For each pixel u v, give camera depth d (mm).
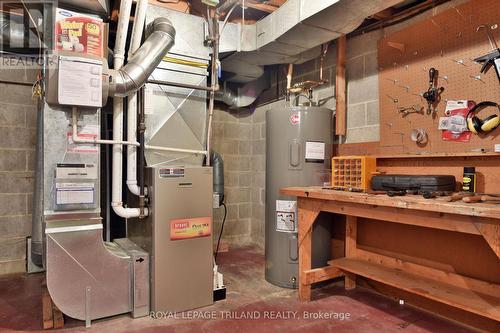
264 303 2387
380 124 2566
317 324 2066
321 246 2746
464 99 2043
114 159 2213
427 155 2104
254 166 4113
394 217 1835
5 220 3045
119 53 2219
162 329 1998
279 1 2699
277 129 2760
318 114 2693
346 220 2725
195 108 2535
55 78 1896
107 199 2889
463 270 2057
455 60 2090
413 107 2324
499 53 1862
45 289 2236
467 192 1836
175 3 2660
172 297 2225
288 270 2678
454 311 2107
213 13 2492
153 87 2352
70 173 1990
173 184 2240
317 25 2295
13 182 3076
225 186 4066
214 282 2461
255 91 3838
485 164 1925
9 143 3061
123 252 2236
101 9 2092
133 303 2148
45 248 1961
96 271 2053
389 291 2504
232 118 4086
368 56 2711
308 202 2354
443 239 2164
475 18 1995
